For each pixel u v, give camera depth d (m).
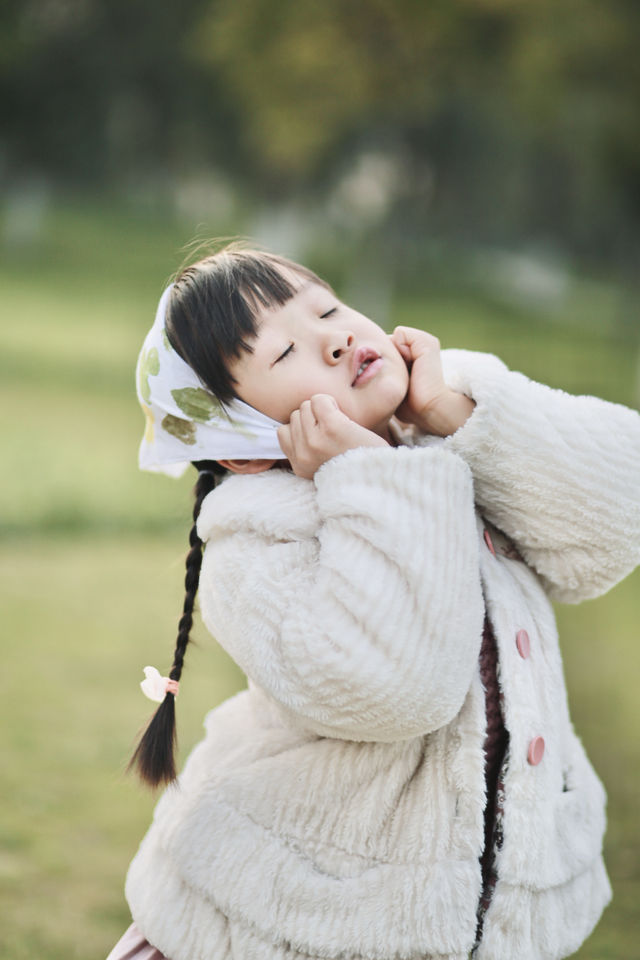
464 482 1.64
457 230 41.25
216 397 1.79
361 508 1.61
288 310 1.80
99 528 7.45
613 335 29.02
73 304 21.77
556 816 1.72
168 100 34.16
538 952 1.66
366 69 16.61
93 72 32.25
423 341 1.84
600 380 18.81
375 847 1.64
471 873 1.59
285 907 1.63
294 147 19.00
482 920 1.62
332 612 1.60
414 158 27.61
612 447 1.71
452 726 1.66
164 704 1.82
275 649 1.64
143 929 1.74
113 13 31.92
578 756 1.89
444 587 1.58
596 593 1.83
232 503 1.73
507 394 1.70
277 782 1.70
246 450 1.78
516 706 1.66
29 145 33.34
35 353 15.34
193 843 1.70
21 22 27.80
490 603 1.72
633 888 3.17
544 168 36.25
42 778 3.72
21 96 31.12
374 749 1.67
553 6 14.71
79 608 5.78
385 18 15.76
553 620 1.80
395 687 1.56
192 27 30.72
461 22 15.42
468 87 17.73
